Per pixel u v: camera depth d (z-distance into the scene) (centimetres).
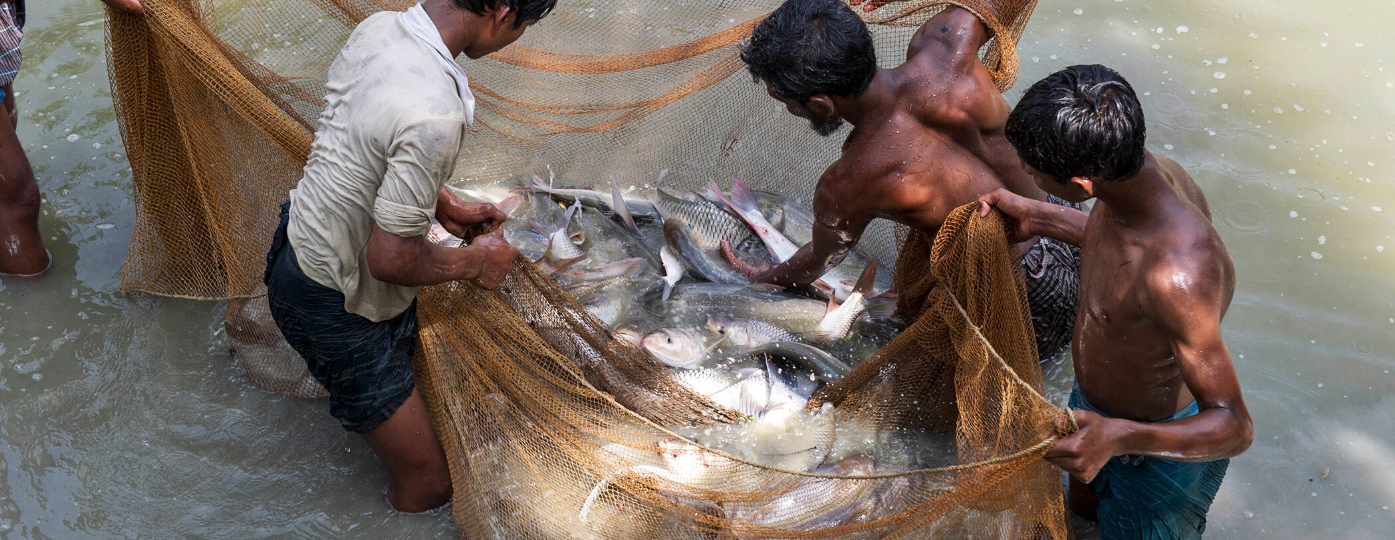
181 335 375
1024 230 273
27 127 470
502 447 288
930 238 315
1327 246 427
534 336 275
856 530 249
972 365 254
